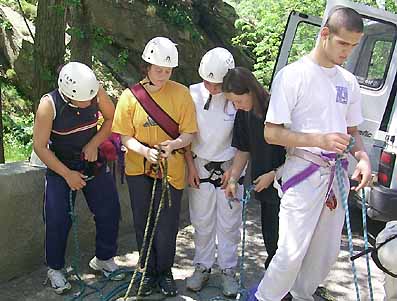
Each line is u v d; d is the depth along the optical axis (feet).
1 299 11.78
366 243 9.98
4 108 26.21
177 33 35.06
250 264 14.35
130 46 33.53
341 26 9.01
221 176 11.91
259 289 10.55
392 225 9.58
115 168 14.76
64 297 12.04
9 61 28.53
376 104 16.51
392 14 16.49
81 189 12.51
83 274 13.11
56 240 12.00
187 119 11.41
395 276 9.21
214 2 41.34
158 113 11.26
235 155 11.66
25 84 27.63
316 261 10.57
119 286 12.51
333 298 12.76
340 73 9.86
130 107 11.31
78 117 11.54
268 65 31.91
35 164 13.20
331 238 10.39
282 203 10.12
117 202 12.77
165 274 12.21
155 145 11.38
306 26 20.89
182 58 35.22
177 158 11.60
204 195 11.97
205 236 12.31
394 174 15.30
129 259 14.08
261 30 33.81
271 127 9.66
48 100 11.34
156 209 11.71
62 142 11.74
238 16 42.42
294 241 9.95
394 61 16.38
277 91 9.61
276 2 33.73
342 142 9.02
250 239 16.19
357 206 17.99
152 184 11.68
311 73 9.52
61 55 18.85
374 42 17.70
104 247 12.80
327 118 9.59
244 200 11.60
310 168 9.78
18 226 12.54
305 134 9.31
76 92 11.00
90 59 20.94
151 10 34.19
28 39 29.35
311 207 9.85
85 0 20.20
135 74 32.58
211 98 11.49
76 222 13.57
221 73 11.07
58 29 18.53
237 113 11.27
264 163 10.98
